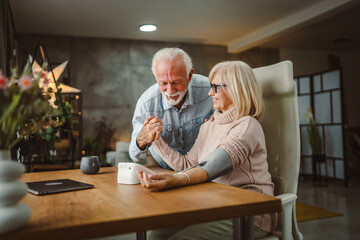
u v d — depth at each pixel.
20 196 0.65
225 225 1.19
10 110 0.63
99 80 6.52
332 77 5.79
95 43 6.50
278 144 1.46
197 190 0.99
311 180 6.04
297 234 1.34
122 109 6.64
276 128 1.47
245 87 1.29
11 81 0.67
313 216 3.52
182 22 5.50
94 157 1.43
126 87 6.68
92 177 1.34
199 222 0.77
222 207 0.80
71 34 6.22
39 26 5.64
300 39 7.11
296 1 4.70
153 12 4.96
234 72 1.31
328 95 5.89
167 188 1.00
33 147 1.71
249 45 6.52
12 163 0.65
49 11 4.86
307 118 6.21
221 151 1.14
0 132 0.65
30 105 0.70
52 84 1.98
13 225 0.62
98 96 6.51
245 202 0.83
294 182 1.40
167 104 1.76
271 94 1.47
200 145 1.47
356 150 7.10
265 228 1.21
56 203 0.87
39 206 0.84
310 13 4.94
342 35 6.88
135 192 0.99
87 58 6.45
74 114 4.03
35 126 0.86
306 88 6.36
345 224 3.24
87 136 6.39
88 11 4.88
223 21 5.50
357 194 4.72
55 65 6.18
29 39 6.07
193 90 1.77
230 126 1.31
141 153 1.51
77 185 1.09
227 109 1.40
